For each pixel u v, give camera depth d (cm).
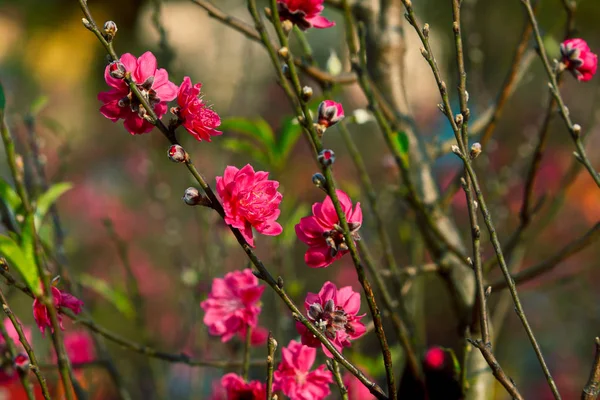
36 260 100
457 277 124
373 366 128
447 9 275
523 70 130
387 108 125
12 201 112
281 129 131
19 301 164
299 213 132
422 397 119
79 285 127
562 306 253
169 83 103
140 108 102
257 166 159
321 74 121
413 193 119
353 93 160
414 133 129
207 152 185
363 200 155
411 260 140
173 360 115
